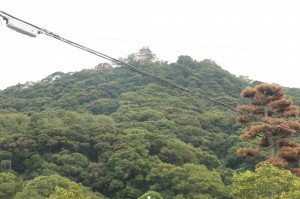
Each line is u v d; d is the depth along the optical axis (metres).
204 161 67.19
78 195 36.47
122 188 61.59
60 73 126.56
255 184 33.09
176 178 58.25
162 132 77.62
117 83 114.81
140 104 97.69
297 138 55.62
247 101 98.12
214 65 125.06
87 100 104.56
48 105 100.81
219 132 81.06
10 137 69.12
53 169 63.03
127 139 70.06
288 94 96.25
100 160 66.38
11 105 102.44
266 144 43.00
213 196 55.88
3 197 54.97
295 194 30.69
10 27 10.30
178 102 96.31
